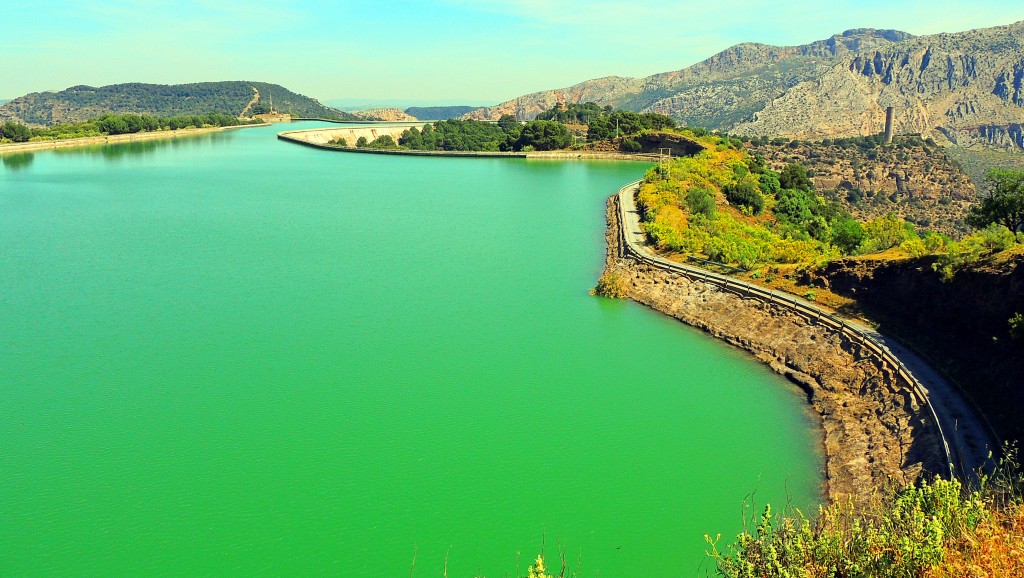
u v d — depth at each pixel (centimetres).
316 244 8019
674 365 4603
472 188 12644
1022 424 2947
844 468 3278
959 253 4209
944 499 1802
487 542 2905
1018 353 3250
